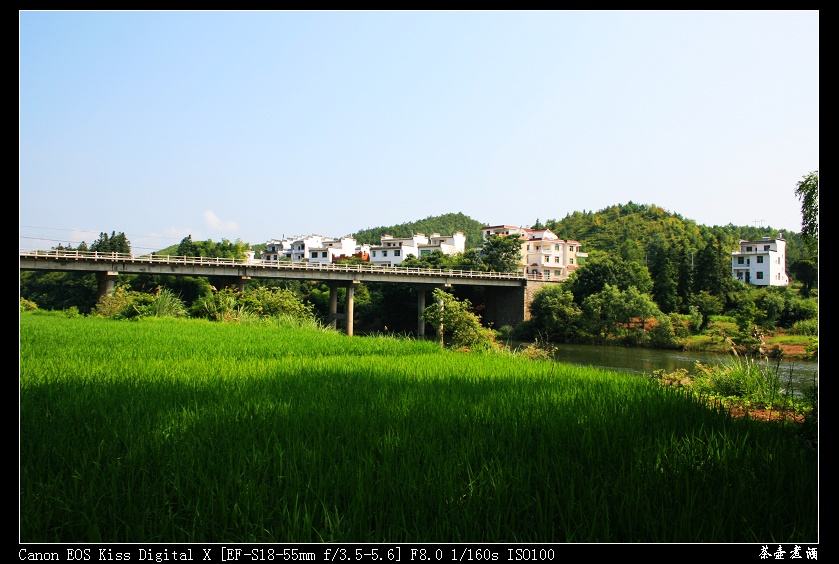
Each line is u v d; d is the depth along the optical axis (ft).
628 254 290.97
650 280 198.80
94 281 209.97
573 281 209.15
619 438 21.03
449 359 51.37
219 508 14.61
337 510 14.67
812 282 162.40
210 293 121.90
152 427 21.57
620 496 15.60
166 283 217.97
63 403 25.27
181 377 35.32
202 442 19.45
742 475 17.33
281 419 23.20
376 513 14.76
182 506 15.07
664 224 374.22
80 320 100.73
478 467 18.01
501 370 43.27
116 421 22.00
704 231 387.55
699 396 32.58
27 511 13.69
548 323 187.83
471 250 259.80
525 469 17.17
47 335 63.57
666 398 29.94
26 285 217.15
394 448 19.12
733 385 43.52
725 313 189.98
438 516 14.43
